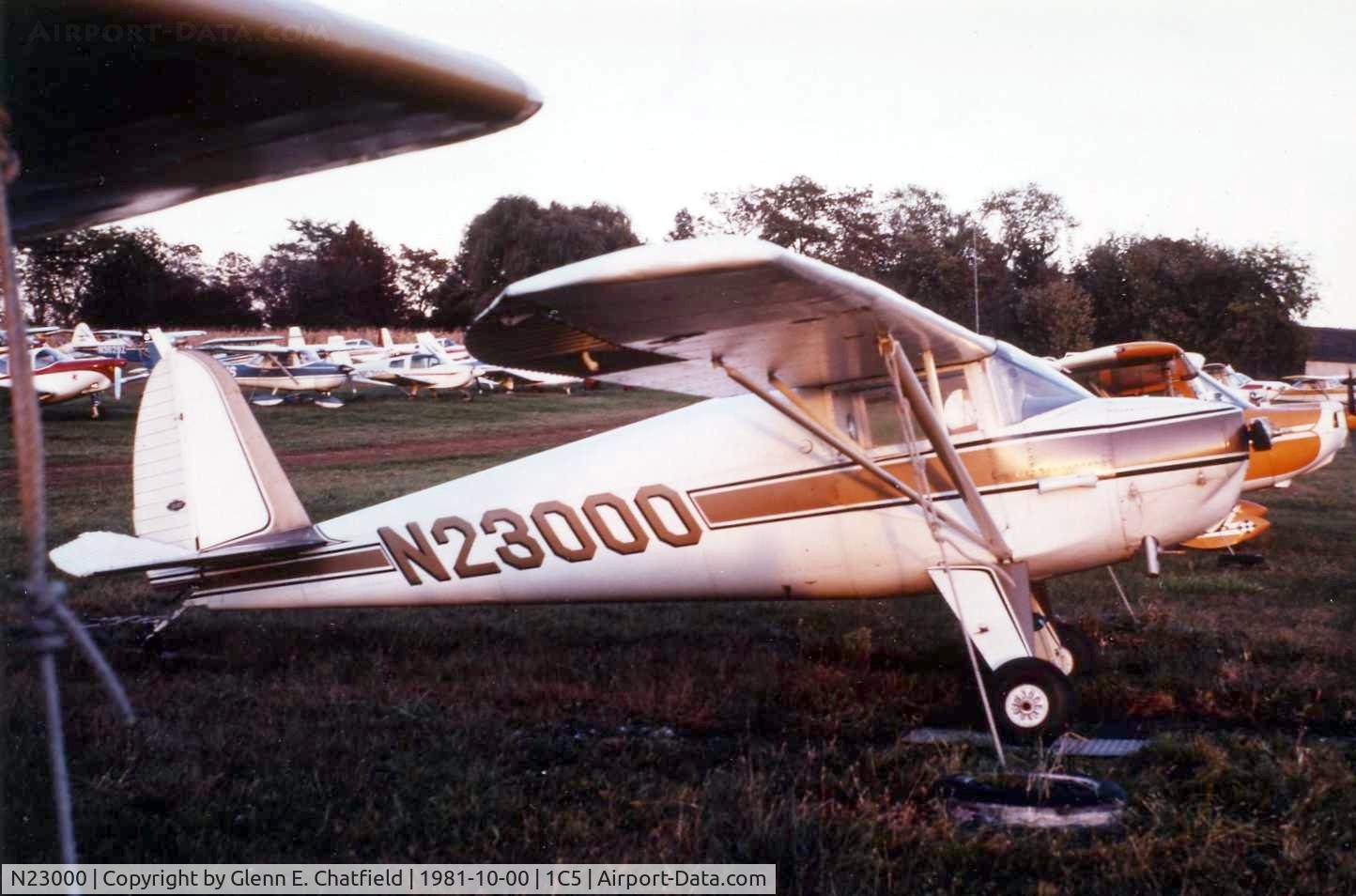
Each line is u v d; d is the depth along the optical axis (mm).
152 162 2486
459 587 6762
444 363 34438
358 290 61125
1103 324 38562
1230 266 37875
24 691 5328
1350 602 8352
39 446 1484
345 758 4621
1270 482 9969
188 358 6898
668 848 3617
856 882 3414
